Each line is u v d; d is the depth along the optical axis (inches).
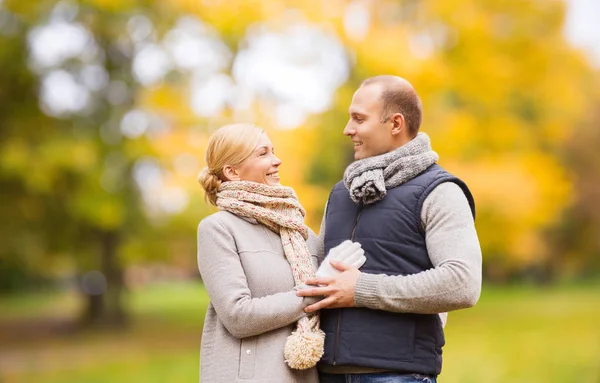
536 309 869.2
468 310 856.3
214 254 118.3
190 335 636.1
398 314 115.0
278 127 478.9
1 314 943.0
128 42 579.8
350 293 114.0
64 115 590.6
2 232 666.2
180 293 1501.0
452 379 356.2
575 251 1301.7
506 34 579.5
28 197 621.9
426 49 512.7
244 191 121.6
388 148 123.3
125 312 695.7
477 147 561.0
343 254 118.2
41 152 542.6
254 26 493.0
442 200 114.7
